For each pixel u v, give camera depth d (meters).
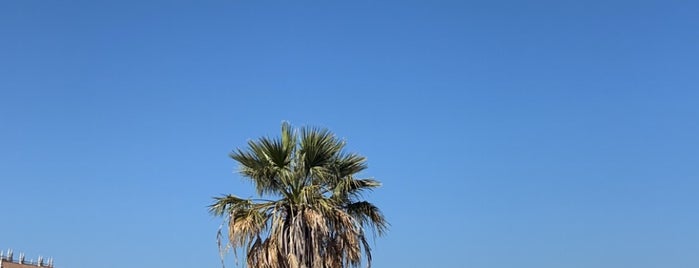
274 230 22.17
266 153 22.97
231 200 22.66
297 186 22.97
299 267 21.59
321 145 23.23
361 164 23.73
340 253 22.17
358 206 23.77
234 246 21.98
